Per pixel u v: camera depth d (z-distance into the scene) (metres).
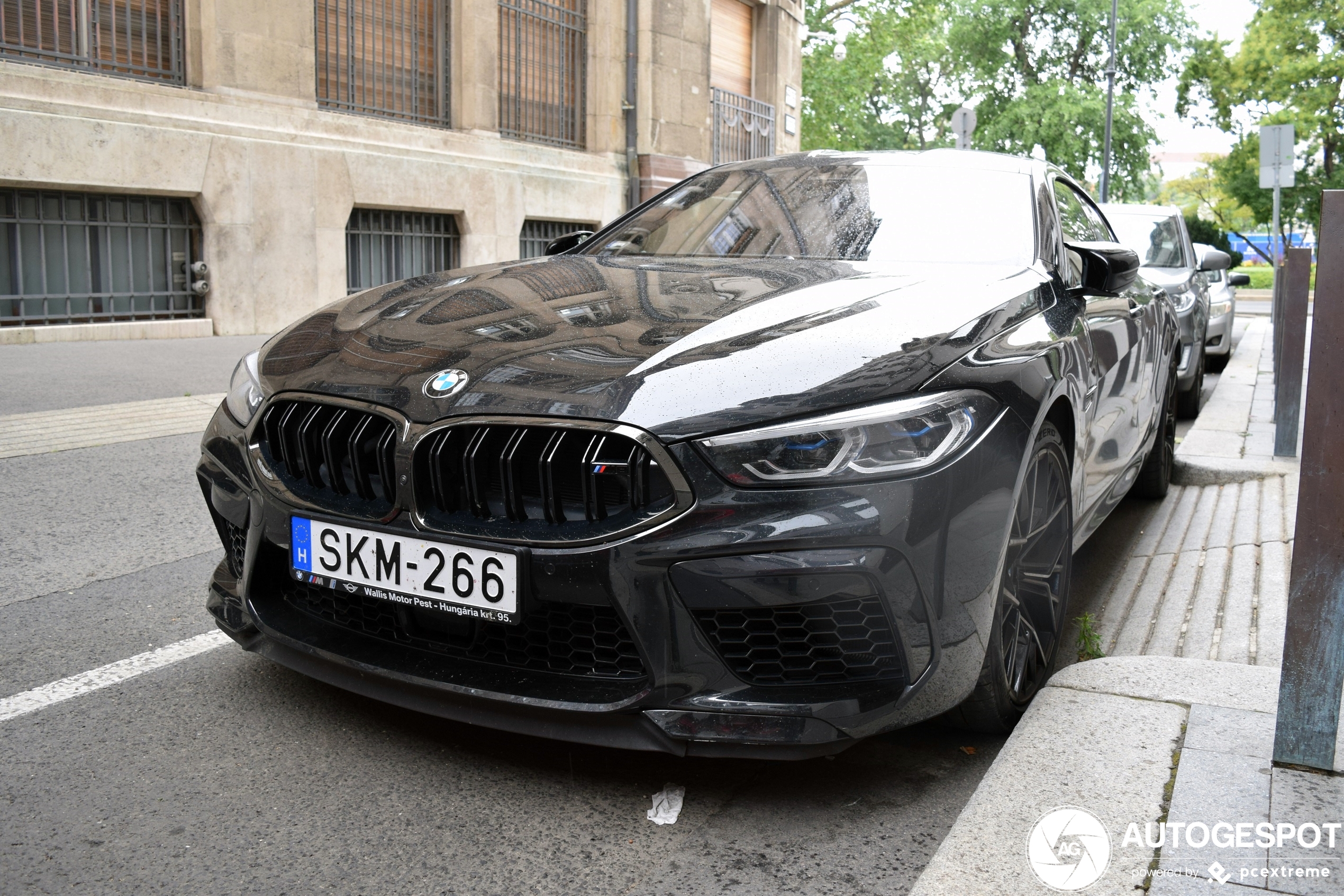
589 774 2.36
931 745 2.54
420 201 12.52
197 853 2.02
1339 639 1.99
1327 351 1.94
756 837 2.12
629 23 15.88
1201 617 3.46
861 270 2.96
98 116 9.44
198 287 10.46
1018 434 2.36
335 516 2.33
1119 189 38.19
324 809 2.19
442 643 2.31
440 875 1.97
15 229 9.22
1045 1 38.53
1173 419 5.23
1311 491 1.98
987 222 3.36
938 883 1.73
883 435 2.11
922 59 41.31
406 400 2.28
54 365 8.12
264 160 10.82
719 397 2.12
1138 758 2.10
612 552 2.07
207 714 2.61
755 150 19.36
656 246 3.56
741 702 2.10
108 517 4.40
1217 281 11.24
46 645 3.04
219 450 2.65
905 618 2.11
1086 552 4.37
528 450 2.17
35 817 2.13
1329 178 33.97
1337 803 1.93
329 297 11.58
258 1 10.71
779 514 2.05
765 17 19.56
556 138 15.19
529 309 2.64
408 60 12.81
